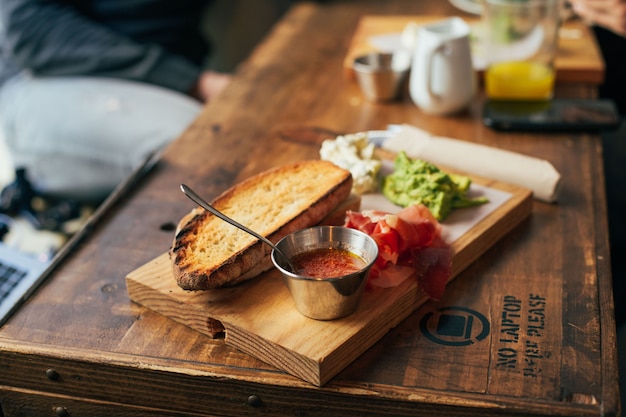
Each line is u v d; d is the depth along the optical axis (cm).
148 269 69
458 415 59
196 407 64
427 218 69
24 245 116
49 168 129
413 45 112
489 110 97
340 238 65
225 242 68
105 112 127
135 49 136
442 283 66
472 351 63
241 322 63
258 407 62
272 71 115
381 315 63
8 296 83
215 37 205
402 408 60
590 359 62
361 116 99
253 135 96
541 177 79
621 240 115
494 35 101
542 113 95
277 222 69
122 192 83
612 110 95
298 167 76
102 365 64
